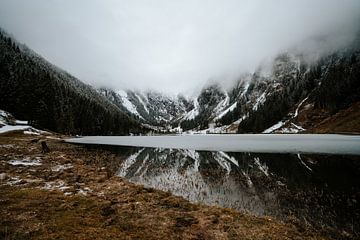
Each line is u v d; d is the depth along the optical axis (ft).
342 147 190.39
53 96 446.60
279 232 44.06
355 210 60.34
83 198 56.29
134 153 188.96
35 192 58.75
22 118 385.50
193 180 96.22
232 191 79.20
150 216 48.60
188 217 49.29
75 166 100.99
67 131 447.83
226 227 45.16
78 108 536.83
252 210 61.00
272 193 76.07
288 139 313.94
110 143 293.02
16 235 35.35
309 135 406.00
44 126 391.45
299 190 78.69
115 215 47.26
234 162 137.90
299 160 135.95
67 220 42.19
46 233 36.60
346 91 531.91
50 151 148.25
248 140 326.24
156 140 392.06
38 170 87.71
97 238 36.19
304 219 55.01
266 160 140.67
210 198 71.56
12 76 454.40
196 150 208.95
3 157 110.22
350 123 401.49
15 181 70.28
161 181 94.99
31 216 43.34
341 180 90.43
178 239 39.06
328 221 53.67
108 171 97.19
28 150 144.66
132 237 38.17
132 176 104.32
